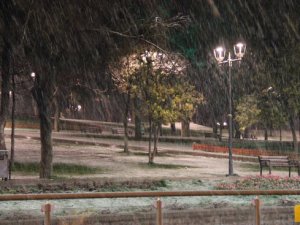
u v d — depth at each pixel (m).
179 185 18.25
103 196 11.13
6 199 10.45
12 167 24.83
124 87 30.39
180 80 31.06
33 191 15.95
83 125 62.66
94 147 41.25
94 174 24.20
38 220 11.94
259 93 44.16
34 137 44.97
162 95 30.64
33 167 25.78
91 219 12.41
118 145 42.69
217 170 28.98
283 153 38.69
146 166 29.41
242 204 14.81
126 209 13.56
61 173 23.86
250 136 61.69
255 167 32.09
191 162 33.56
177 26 25.11
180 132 65.75
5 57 20.41
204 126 77.62
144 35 23.03
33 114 65.50
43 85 21.39
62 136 49.38
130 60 25.83
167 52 24.52
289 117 41.03
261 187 18.23
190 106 31.80
